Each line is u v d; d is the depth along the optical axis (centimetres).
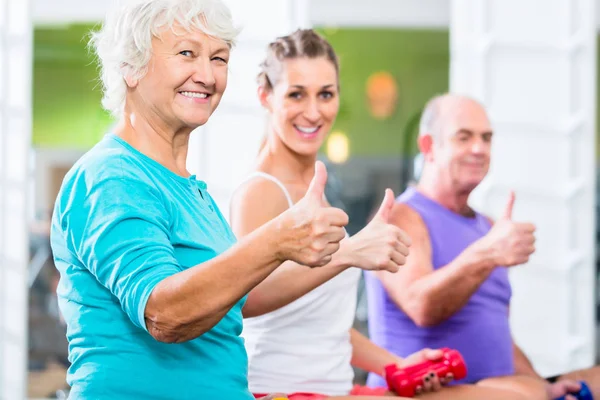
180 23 188
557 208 511
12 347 496
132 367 181
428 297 300
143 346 181
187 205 192
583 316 509
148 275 164
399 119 1084
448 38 1064
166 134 198
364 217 1003
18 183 498
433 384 276
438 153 339
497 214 512
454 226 331
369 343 294
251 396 200
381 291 326
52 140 1049
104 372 181
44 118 1049
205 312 163
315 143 272
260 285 237
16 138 497
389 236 212
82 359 184
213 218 202
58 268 188
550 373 510
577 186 509
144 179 182
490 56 512
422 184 344
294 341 256
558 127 511
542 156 512
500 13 512
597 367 334
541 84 512
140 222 172
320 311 257
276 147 272
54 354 730
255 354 256
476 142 337
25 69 496
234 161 496
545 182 511
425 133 346
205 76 192
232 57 493
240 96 494
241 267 162
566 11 509
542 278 511
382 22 864
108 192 175
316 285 235
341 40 1071
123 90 196
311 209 163
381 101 1080
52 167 1046
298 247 163
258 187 259
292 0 492
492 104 513
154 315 163
